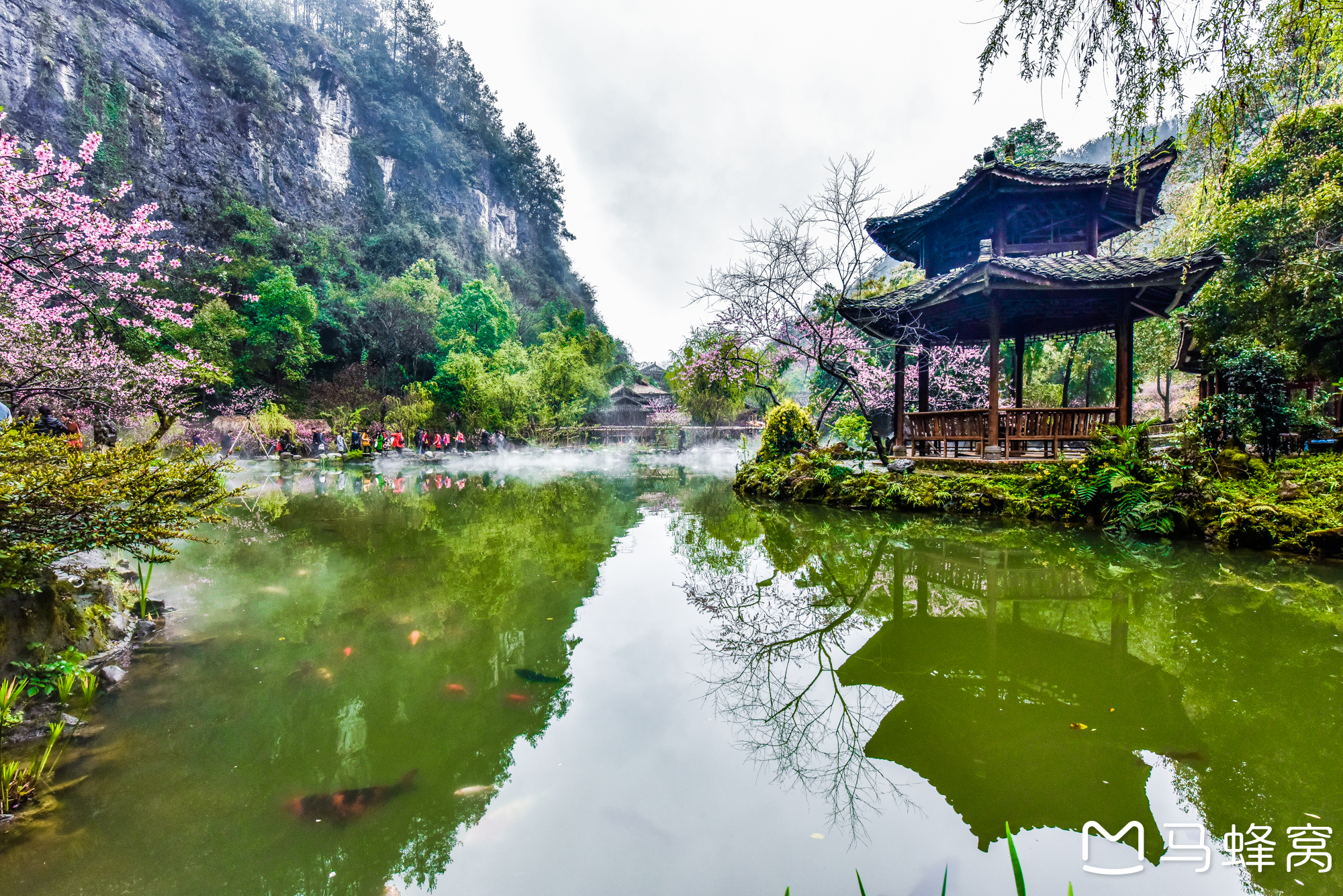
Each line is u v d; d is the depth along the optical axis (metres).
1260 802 1.85
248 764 2.03
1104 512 6.66
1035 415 8.52
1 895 1.42
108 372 7.21
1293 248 10.83
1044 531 6.54
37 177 5.61
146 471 2.85
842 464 10.61
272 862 1.57
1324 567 4.80
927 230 10.59
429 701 2.55
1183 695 2.62
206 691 2.59
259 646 3.13
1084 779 2.00
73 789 1.87
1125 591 4.29
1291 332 11.05
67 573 3.17
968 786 1.97
